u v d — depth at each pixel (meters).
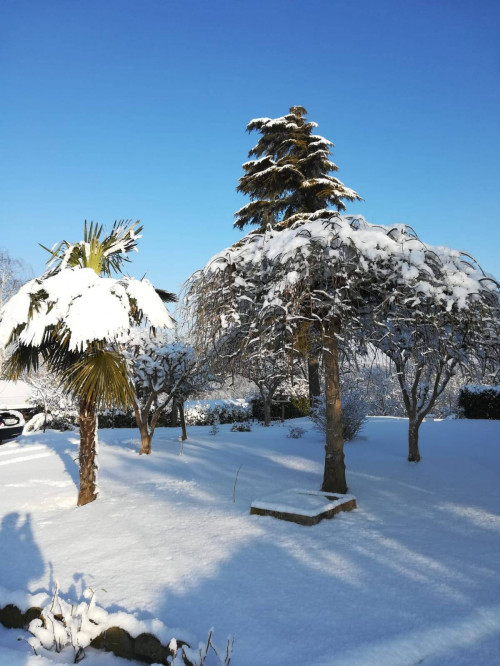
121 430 20.73
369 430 15.50
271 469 9.87
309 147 23.00
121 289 7.58
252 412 25.08
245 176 23.44
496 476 8.68
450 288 6.88
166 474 9.59
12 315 7.15
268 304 6.63
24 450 13.87
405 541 5.32
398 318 6.97
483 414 18.48
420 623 3.51
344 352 8.05
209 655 3.30
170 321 8.10
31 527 6.32
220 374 8.61
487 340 7.77
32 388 21.17
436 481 8.45
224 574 4.52
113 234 8.57
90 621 3.79
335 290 6.71
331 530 5.76
